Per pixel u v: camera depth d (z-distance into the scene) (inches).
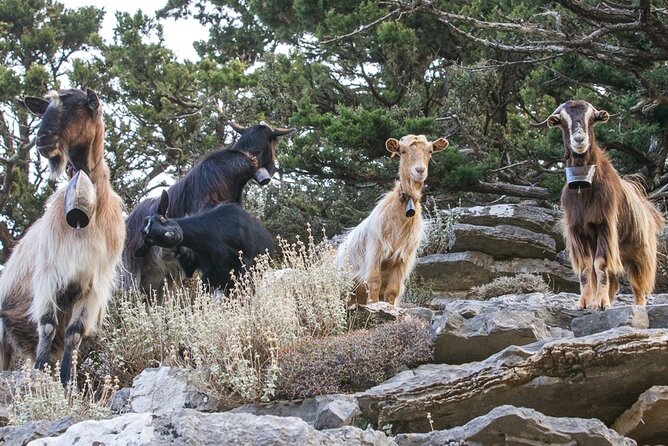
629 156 684.7
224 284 403.5
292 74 806.5
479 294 508.4
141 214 444.1
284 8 892.6
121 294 409.1
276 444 219.6
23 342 368.8
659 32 579.2
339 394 302.8
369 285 402.9
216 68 948.0
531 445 249.8
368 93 849.5
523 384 283.9
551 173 693.9
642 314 335.9
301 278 374.3
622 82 697.0
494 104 792.3
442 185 670.5
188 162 903.7
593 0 663.8
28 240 372.5
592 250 373.1
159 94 926.4
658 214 410.0
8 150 909.8
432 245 559.8
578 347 280.5
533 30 593.6
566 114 366.9
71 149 342.0
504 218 566.3
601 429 251.1
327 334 356.2
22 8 1042.1
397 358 328.8
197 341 335.3
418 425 289.9
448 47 816.3
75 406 308.0
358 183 720.3
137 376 333.1
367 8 777.6
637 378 278.7
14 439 269.9
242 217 412.2
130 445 215.9
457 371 294.4
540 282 508.7
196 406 314.8
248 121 783.7
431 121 655.8
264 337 328.2
